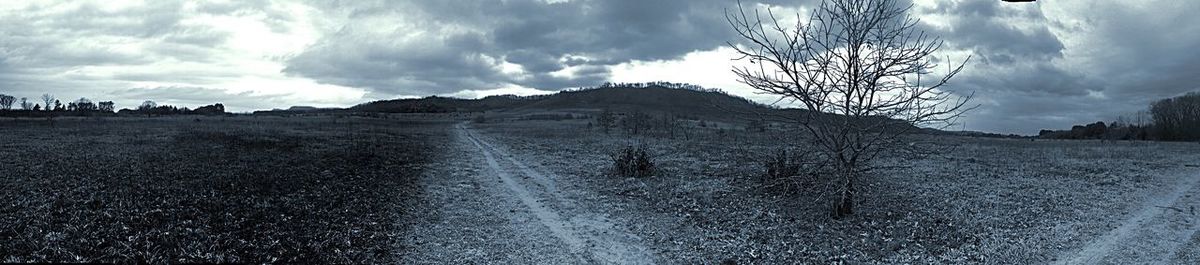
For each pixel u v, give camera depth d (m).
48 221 10.25
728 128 58.69
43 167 16.69
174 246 9.25
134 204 11.88
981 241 10.77
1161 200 14.90
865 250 10.23
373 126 57.22
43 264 8.16
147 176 15.49
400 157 24.47
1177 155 28.62
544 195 15.36
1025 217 12.60
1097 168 21.61
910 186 16.27
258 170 17.58
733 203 13.78
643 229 11.74
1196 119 54.38
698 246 10.55
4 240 9.08
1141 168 21.86
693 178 17.77
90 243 9.16
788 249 10.29
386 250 9.91
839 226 11.53
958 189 16.02
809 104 10.64
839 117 11.06
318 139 32.62
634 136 41.12
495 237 11.07
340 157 23.03
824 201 13.37
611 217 12.79
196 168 17.44
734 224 11.88
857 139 11.16
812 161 14.30
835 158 11.38
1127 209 13.70
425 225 11.66
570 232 11.54
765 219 12.18
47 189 13.16
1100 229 11.76
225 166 18.22
